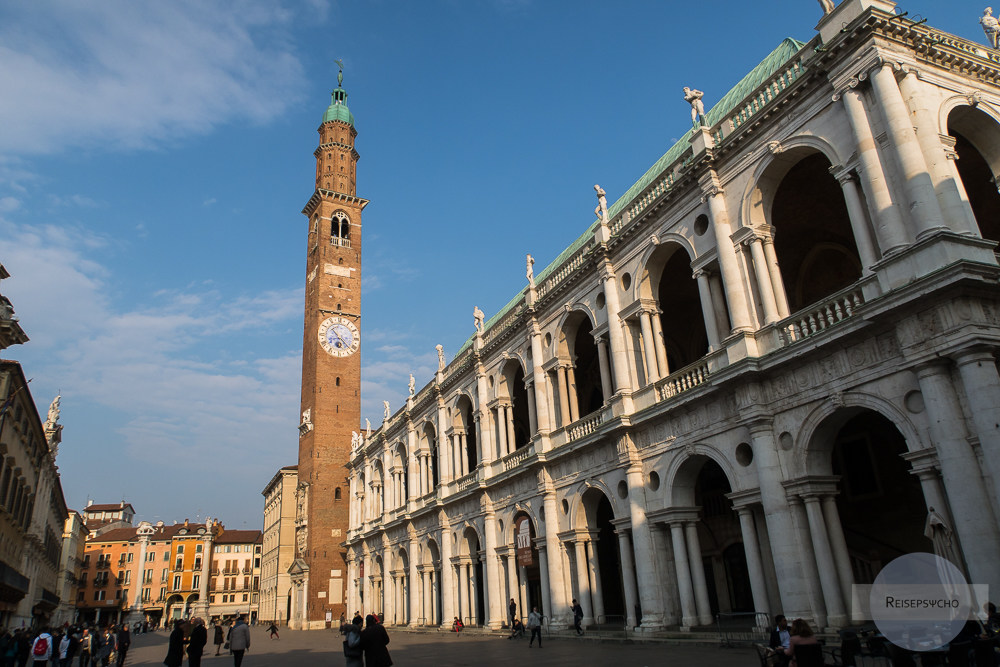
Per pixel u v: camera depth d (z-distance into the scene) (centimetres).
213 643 5966
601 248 3356
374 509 6856
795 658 1213
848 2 2214
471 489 4506
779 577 2222
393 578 6166
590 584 3444
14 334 2906
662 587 2833
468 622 4578
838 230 3003
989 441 1672
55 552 8175
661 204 3011
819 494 2180
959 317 1756
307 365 8538
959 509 1711
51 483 6425
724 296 2756
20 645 2964
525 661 2378
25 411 4247
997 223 2784
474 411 4772
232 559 14012
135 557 13388
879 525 2736
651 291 3170
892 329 1962
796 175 2680
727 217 2664
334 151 9412
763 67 3209
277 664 2977
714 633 2458
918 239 1883
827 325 2369
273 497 10506
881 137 2067
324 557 7600
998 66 2264
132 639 7525
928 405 1816
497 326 4647
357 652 1764
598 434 3209
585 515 3503
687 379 2797
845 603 2077
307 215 9462
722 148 2669
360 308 8725
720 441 2583
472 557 4728
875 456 2786
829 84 2284
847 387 2092
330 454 7956
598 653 2484
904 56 2114
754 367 2350
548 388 3919
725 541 3472
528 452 4000
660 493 2886
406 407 5981
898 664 1307
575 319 3809
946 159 2016
